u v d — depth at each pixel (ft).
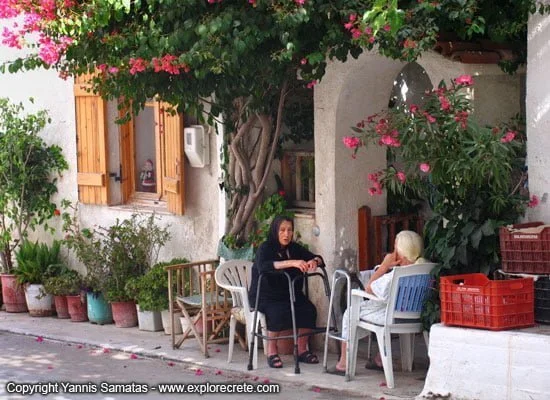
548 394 27.07
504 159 28.60
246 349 36.88
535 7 29.35
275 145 37.78
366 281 33.19
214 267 39.01
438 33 31.32
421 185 30.32
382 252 37.22
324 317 36.47
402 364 33.14
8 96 47.16
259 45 31.45
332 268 36.22
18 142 44.45
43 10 30.99
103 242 42.60
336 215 36.17
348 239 36.50
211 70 31.01
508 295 28.02
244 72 32.01
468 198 29.96
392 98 40.98
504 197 29.55
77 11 31.17
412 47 28.63
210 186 40.37
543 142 29.63
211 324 37.70
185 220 41.42
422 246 31.27
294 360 33.94
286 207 38.52
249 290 34.83
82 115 44.06
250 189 38.37
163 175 42.45
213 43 30.09
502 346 27.68
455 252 29.84
